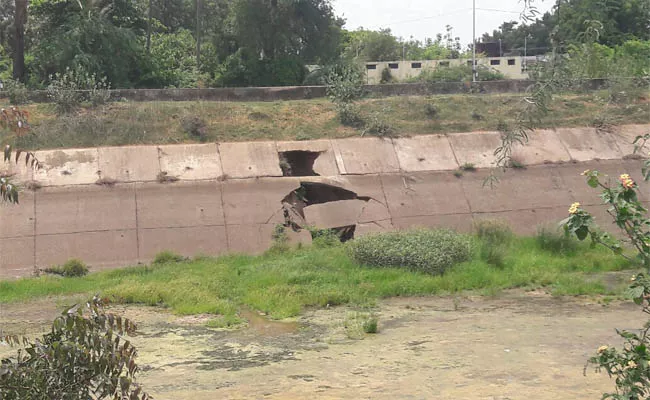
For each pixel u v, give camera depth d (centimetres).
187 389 859
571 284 1473
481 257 1688
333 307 1375
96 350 405
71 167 2053
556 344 1036
